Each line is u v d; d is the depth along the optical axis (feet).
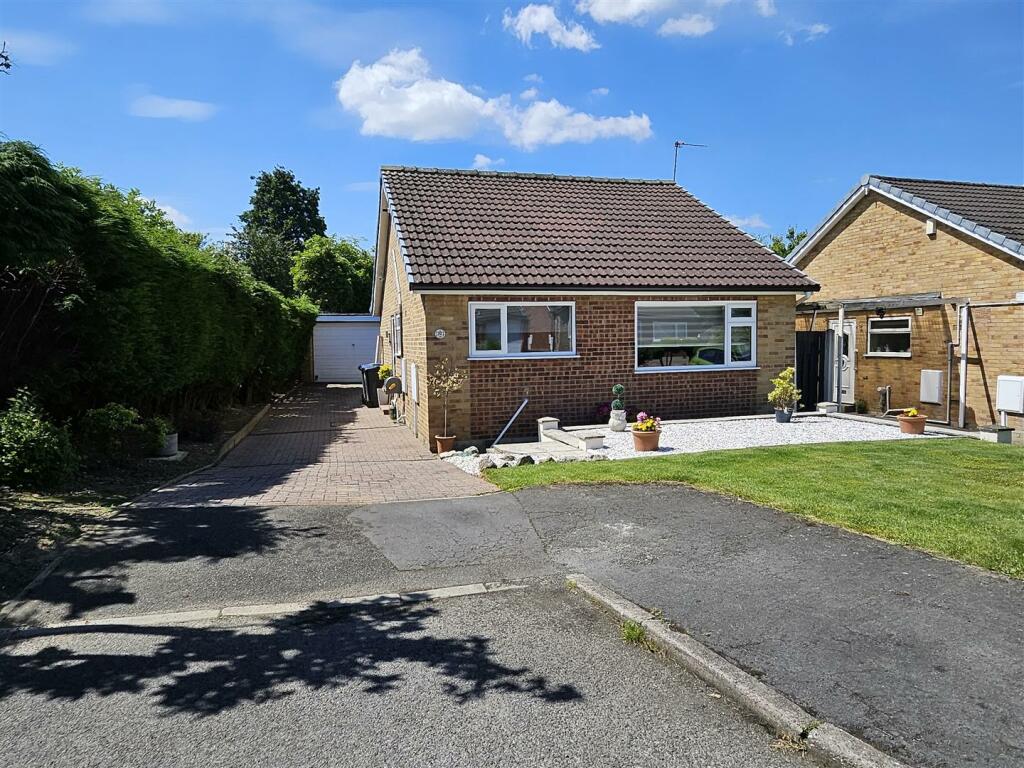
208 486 30.30
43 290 30.68
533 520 23.67
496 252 45.44
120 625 15.84
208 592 17.79
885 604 15.35
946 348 50.31
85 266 31.12
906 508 22.72
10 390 30.04
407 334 53.57
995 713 11.04
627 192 59.26
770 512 23.13
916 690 11.80
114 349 33.19
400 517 24.45
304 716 11.91
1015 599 15.35
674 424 44.68
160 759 10.70
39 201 24.98
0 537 20.83
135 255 33.88
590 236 50.21
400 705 12.24
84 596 17.44
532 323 44.04
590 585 17.63
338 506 26.16
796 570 17.76
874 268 58.08
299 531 22.84
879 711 11.22
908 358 53.62
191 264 41.68
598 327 45.29
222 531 22.76
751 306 48.83
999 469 29.91
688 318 47.62
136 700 12.52
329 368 107.55
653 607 15.93
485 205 52.03
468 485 30.19
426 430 43.24
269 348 72.23
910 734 10.57
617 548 20.48
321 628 15.70
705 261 49.49
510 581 18.43
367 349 108.06
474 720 11.69
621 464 31.81
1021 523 20.70
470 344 42.68
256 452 43.34
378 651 14.47
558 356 44.45
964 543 18.78
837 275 62.49
